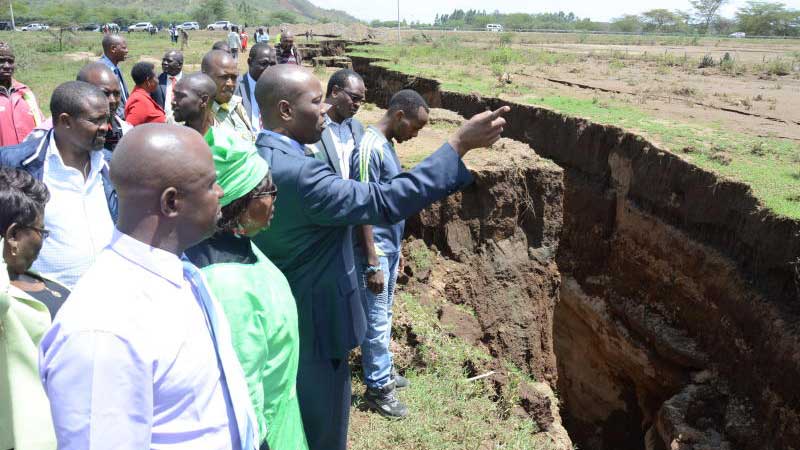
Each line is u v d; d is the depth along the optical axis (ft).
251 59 25.09
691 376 33.76
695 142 38.99
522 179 30.30
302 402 11.09
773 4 259.80
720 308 32.12
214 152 7.88
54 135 12.72
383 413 17.06
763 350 27.89
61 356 5.53
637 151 40.06
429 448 16.34
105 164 13.48
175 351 5.97
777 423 26.16
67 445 5.48
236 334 7.73
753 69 84.23
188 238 6.49
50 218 12.39
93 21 377.50
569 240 47.85
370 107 52.85
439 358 20.92
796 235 26.78
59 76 81.71
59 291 9.45
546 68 81.46
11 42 145.59
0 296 7.55
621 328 41.32
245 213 8.28
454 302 27.94
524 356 29.96
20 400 7.70
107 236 13.00
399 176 9.55
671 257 36.52
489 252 29.60
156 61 108.17
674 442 29.07
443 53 97.86
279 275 8.52
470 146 9.56
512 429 19.02
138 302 5.89
